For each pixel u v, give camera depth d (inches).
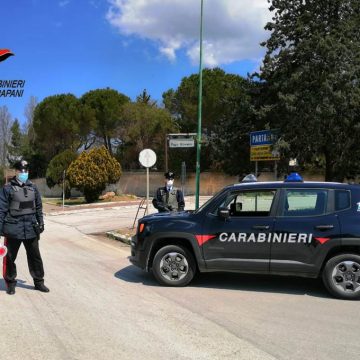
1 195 271.4
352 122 851.4
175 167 1722.4
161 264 301.3
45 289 283.9
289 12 943.7
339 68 824.9
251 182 303.3
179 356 182.4
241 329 215.6
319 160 1154.0
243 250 285.7
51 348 190.2
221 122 1244.5
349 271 271.4
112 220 815.1
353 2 872.9
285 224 280.4
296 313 242.7
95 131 1812.3
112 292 284.0
